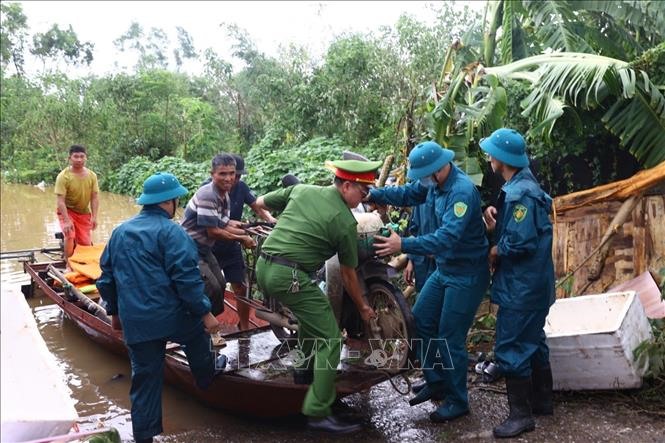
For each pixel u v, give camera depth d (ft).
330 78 43.62
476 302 12.67
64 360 18.49
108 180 62.49
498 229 12.45
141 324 11.89
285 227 12.22
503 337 12.28
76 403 15.65
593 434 12.15
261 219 17.88
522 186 11.87
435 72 38.83
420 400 13.61
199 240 14.56
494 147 12.08
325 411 12.07
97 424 14.42
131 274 11.97
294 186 13.15
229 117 67.31
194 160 65.05
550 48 21.76
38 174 68.33
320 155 36.55
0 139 79.82
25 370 9.00
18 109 79.92
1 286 9.49
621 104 17.12
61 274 20.48
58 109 68.64
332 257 13.14
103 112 69.41
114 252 12.19
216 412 14.60
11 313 9.22
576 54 18.39
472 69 20.06
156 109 71.56
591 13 22.84
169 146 69.92
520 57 23.17
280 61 53.52
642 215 16.92
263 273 12.34
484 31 24.06
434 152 12.05
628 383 12.97
